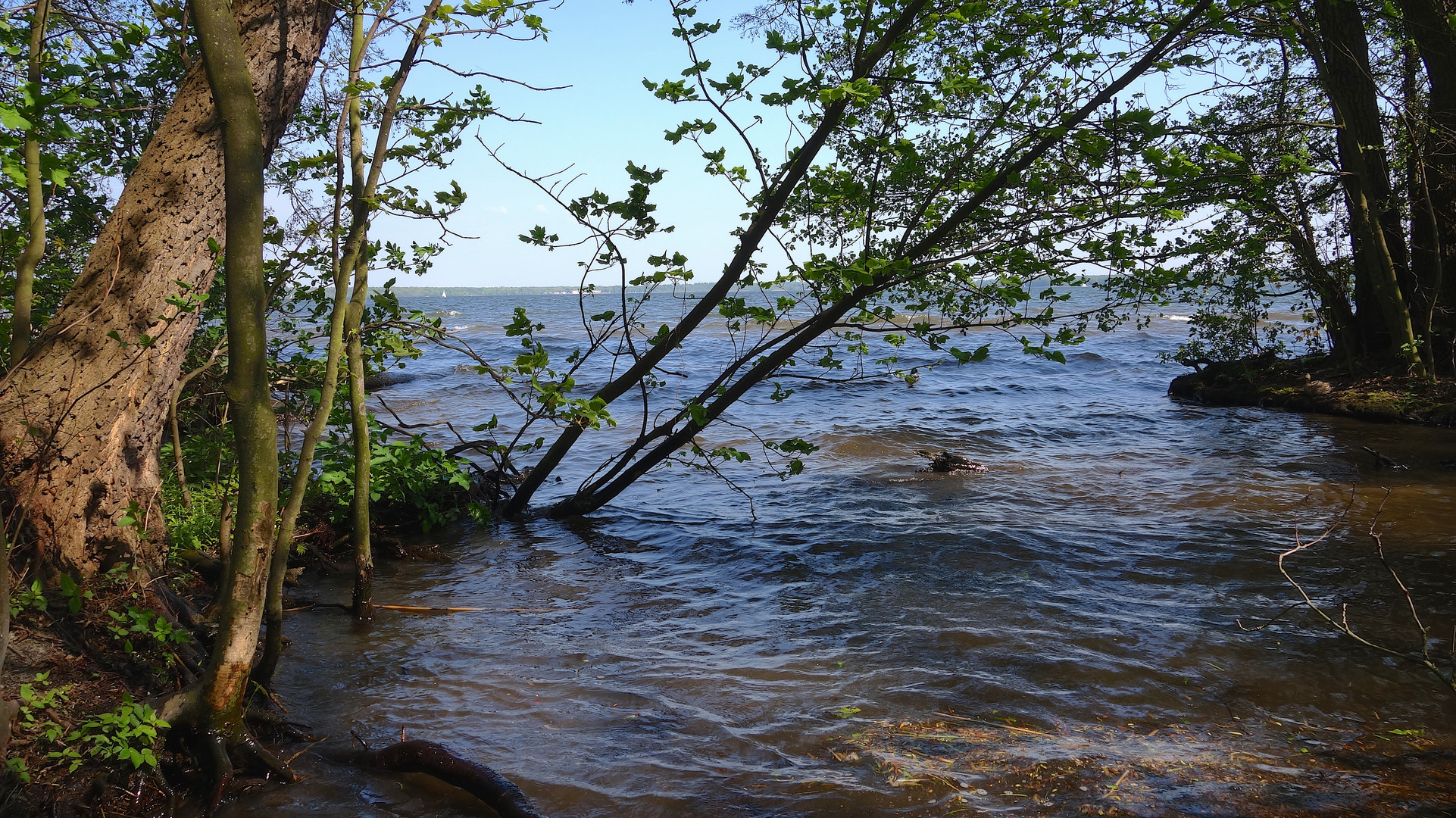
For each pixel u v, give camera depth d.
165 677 3.92
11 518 4.02
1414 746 3.82
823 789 3.47
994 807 3.34
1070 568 6.49
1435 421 12.97
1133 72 5.89
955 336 30.95
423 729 4.04
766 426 13.63
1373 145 13.92
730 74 5.61
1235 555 6.68
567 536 7.66
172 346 4.66
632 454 7.84
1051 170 6.22
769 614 5.66
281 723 3.92
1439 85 13.68
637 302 6.88
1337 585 5.95
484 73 5.19
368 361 6.40
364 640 5.21
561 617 5.66
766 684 4.54
